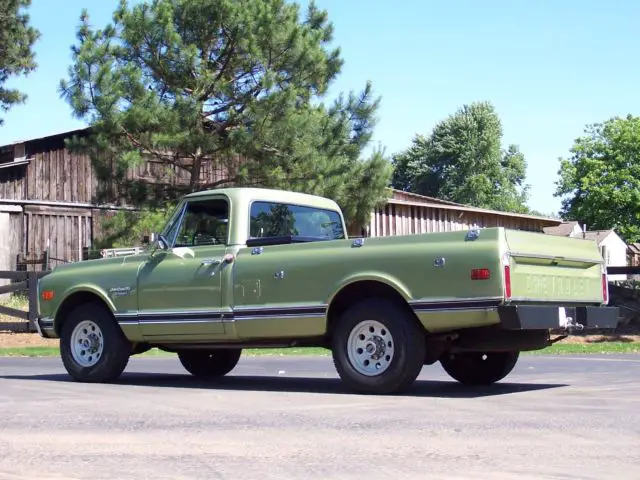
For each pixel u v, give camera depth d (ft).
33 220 87.76
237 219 29.25
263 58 66.59
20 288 64.03
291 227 31.04
